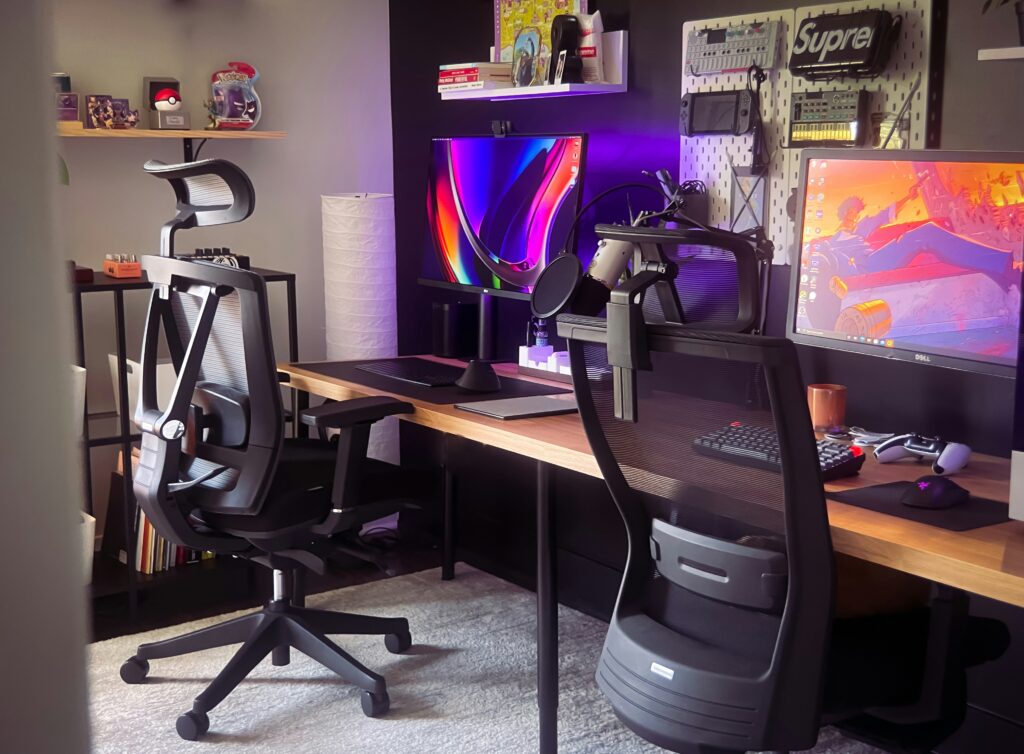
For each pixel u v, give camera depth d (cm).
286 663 295
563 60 305
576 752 247
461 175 325
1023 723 234
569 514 338
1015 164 190
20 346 23
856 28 238
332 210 373
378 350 381
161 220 370
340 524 255
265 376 241
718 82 277
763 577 160
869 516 172
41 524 24
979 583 148
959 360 202
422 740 253
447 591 350
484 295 320
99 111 338
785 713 159
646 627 175
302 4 391
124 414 318
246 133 365
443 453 353
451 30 362
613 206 317
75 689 24
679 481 170
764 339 146
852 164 218
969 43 224
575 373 177
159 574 336
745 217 274
